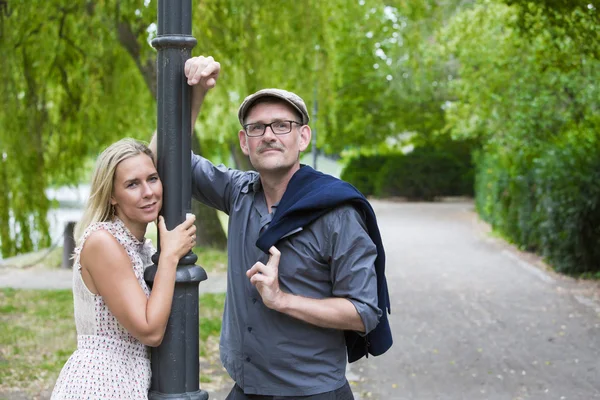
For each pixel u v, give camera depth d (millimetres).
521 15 9578
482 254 16812
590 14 8812
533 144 15328
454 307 10484
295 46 13203
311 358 2795
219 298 10555
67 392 2643
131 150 2686
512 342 8305
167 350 2672
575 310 10102
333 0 14039
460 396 6340
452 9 23359
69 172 15586
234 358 2893
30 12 11883
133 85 15023
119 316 2605
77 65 14055
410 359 7602
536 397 6289
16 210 13914
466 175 37031
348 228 2715
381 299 2865
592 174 12594
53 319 9180
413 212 29891
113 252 2623
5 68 12305
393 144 41688
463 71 17312
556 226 13102
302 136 2906
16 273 13383
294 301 2641
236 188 3035
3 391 6125
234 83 13695
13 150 13344
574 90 14461
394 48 16969
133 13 10727
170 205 2693
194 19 10711
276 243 2768
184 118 2705
